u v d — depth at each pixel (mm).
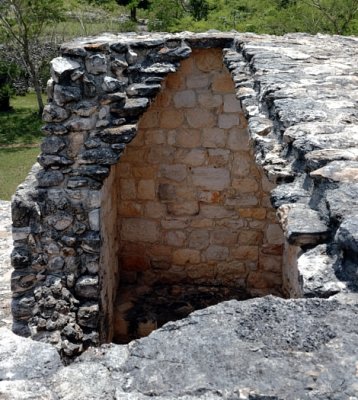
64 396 1589
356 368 1565
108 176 5094
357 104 3545
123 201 6016
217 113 5734
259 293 6070
